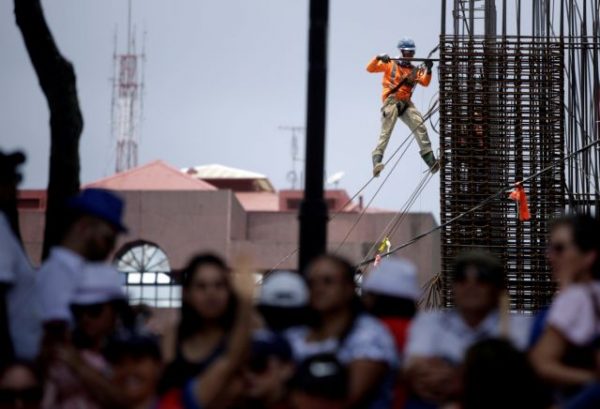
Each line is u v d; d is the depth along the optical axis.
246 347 17.36
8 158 20.59
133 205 137.38
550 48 59.69
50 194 28.53
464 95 59.97
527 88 59.88
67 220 20.02
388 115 58.00
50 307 19.41
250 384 18.31
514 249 59.84
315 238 21.91
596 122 56.25
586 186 56.28
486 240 59.81
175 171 145.12
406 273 20.27
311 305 19.14
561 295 18.02
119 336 19.16
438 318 19.28
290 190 154.25
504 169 59.84
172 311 134.62
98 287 19.53
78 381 18.80
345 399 16.73
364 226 136.88
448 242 59.84
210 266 18.98
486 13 60.41
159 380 18.73
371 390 18.23
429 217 135.50
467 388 15.95
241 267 17.38
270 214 142.25
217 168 165.38
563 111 59.69
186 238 136.50
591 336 17.59
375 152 58.09
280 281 20.09
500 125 59.91
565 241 18.34
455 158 59.81
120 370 18.69
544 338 17.75
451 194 59.88
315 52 22.33
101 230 19.89
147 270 136.12
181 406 18.22
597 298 17.73
